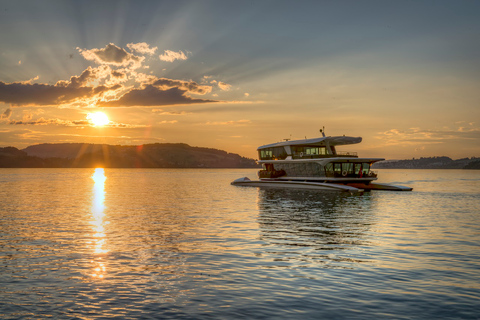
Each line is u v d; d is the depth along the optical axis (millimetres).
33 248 22219
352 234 27062
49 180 144500
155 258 19688
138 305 13094
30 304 13188
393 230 29000
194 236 26172
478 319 11891
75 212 41031
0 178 165000
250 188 86125
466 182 134000
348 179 75375
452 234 27172
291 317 12047
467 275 16469
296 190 77250
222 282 15570
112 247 22469
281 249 21859
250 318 12000
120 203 51969
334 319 11906
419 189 87188
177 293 14273
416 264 18359
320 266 18000
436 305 13008
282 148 83062
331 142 80000
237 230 28797
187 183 122250
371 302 13281
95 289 14742
